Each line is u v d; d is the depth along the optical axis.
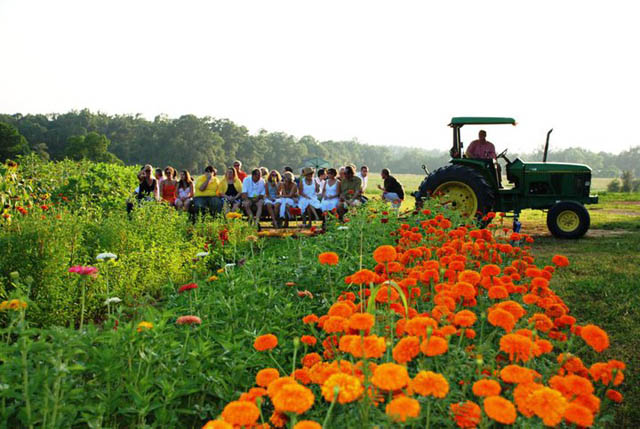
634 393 3.10
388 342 2.04
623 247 8.27
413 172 191.00
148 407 2.47
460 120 10.80
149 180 10.56
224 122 145.50
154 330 2.80
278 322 3.53
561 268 6.33
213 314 3.66
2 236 4.48
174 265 5.74
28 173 12.64
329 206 10.19
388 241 6.39
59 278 4.29
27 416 2.27
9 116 125.81
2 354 2.42
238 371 2.84
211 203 10.11
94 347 2.71
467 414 1.85
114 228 5.90
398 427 1.86
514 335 2.07
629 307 4.63
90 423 2.32
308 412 2.28
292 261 4.97
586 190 10.31
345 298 3.11
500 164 11.03
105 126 135.75
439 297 2.63
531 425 1.94
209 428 1.47
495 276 3.30
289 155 157.25
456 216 7.07
